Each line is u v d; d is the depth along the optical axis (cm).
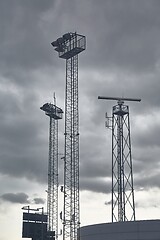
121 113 11750
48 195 15575
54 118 15962
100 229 8531
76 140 13275
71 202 12862
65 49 13462
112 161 11650
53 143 15875
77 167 13112
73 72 13588
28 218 14900
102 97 11631
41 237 14675
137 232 8088
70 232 12631
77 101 13500
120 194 11469
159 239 7912
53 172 15725
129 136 11688
